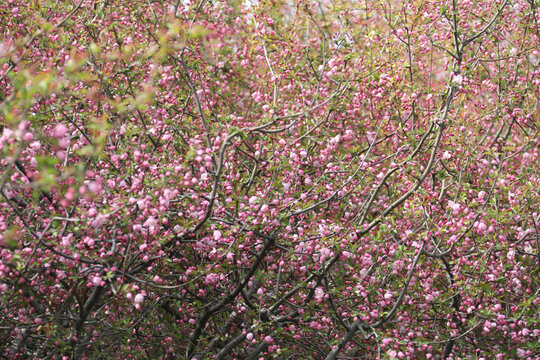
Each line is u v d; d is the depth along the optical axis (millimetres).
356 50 7160
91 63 5496
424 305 6285
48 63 5172
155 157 5441
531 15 7598
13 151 4125
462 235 5543
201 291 5422
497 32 7562
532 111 7531
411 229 6547
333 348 5953
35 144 4512
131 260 4801
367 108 7680
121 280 4562
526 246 6711
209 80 7477
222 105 8352
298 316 6402
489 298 6145
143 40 6742
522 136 8672
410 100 6559
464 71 6195
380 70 6512
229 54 8820
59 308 5180
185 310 6547
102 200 4934
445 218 6090
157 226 4613
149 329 6574
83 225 4410
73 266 4605
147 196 4449
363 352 6828
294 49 6953
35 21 5082
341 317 6191
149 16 7387
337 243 5367
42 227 5012
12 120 3629
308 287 6059
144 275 5258
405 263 6066
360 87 6727
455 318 6355
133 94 5891
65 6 5828
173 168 4723
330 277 6875
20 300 4828
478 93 7832
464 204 6152
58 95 4949
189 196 4984
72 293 4867
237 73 8906
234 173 6445
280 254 6738
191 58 6426
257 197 5422
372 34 6609
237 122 6074
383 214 5703
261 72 7332
